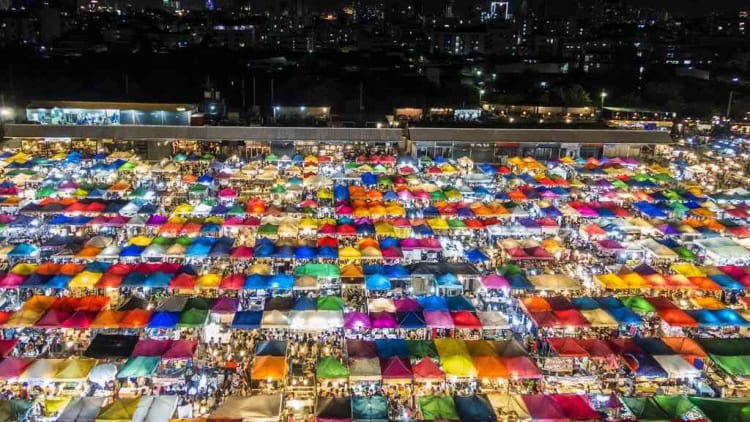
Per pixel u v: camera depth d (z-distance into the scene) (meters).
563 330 33.12
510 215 48.56
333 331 32.75
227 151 70.69
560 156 71.81
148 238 41.44
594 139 71.69
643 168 66.69
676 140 92.12
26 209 46.84
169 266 36.84
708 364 30.23
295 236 43.69
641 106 129.88
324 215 49.91
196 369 29.69
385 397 25.75
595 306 33.19
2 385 26.98
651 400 25.27
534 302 33.34
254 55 178.12
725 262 42.62
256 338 32.25
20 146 68.12
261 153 70.81
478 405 24.64
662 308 33.44
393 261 40.50
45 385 27.14
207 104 113.06
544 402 25.05
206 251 39.72
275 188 54.56
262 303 35.50
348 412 24.45
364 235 44.69
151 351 28.08
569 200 55.66
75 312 31.16
